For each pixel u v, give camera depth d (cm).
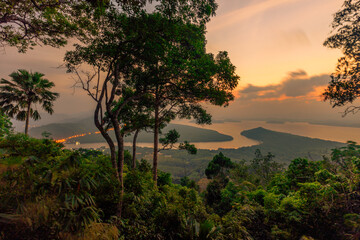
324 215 460
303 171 757
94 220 284
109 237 280
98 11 397
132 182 521
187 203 620
